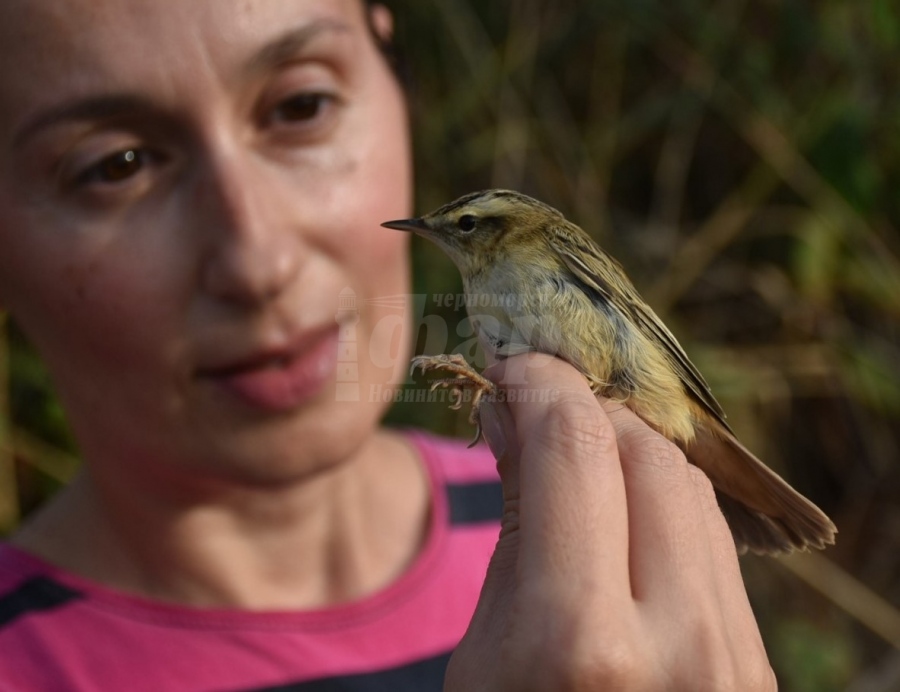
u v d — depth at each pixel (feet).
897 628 3.21
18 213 2.05
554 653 1.74
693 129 3.43
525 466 1.84
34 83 1.99
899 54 3.30
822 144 3.22
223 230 2.04
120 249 2.04
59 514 2.29
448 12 3.33
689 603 1.78
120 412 2.11
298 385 2.11
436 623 2.25
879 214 3.36
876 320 3.42
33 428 2.95
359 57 2.17
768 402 3.35
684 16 3.32
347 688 2.15
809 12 3.31
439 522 2.38
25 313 2.13
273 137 2.10
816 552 3.34
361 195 2.15
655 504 1.83
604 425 1.84
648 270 3.34
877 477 3.52
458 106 3.37
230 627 2.16
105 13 1.98
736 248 3.43
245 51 2.03
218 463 2.12
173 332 2.06
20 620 2.14
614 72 3.45
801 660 3.15
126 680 2.11
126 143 2.02
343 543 2.30
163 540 2.19
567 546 1.79
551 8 3.47
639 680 1.75
